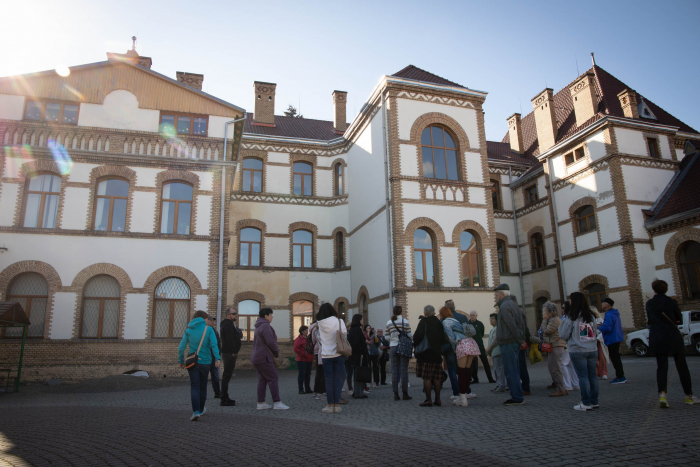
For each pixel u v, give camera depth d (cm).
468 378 908
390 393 1191
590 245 2588
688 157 2645
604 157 2525
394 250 2114
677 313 778
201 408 849
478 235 2255
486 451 541
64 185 1886
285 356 2589
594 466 470
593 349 779
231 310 1107
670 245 2339
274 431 700
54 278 1798
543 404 873
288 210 2791
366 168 2512
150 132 2016
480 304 2167
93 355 1775
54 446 632
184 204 2022
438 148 2297
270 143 2859
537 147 3375
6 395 1374
